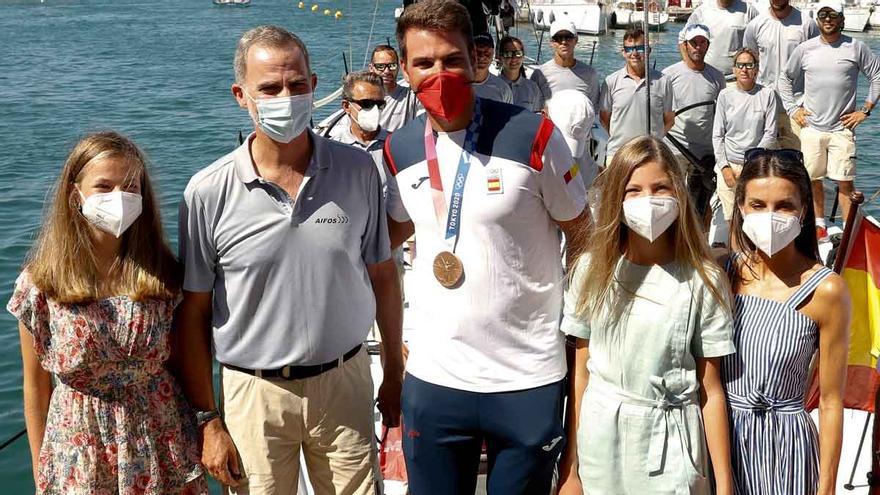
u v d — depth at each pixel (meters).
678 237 2.98
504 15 7.62
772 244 2.98
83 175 3.02
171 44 45.84
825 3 7.22
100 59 39.50
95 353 3.08
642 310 3.00
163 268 3.20
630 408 3.04
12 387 8.53
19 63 38.06
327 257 3.17
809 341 3.04
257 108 3.00
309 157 3.15
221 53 41.34
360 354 3.39
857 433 4.25
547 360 3.13
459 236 3.03
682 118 7.34
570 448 3.30
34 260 3.12
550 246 3.14
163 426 3.22
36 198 15.77
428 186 3.07
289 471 3.35
